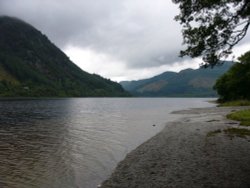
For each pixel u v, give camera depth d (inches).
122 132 1465.3
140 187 550.3
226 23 593.0
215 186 517.3
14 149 1022.4
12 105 4461.1
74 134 1405.0
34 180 653.9
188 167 665.0
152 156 823.7
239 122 1635.1
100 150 988.6
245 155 749.3
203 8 606.2
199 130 1346.0
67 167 762.8
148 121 2046.0
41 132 1482.5
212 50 613.0
